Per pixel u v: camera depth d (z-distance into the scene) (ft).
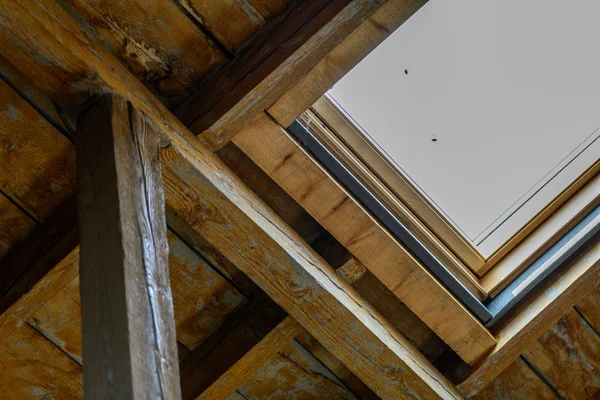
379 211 6.21
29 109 5.46
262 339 6.27
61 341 6.29
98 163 4.47
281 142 5.75
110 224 4.13
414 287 6.46
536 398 7.37
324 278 5.96
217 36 5.50
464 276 6.97
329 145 6.33
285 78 5.27
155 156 4.84
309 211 6.06
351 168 6.47
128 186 4.34
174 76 5.62
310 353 6.95
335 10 5.01
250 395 7.03
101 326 3.77
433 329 6.68
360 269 6.33
